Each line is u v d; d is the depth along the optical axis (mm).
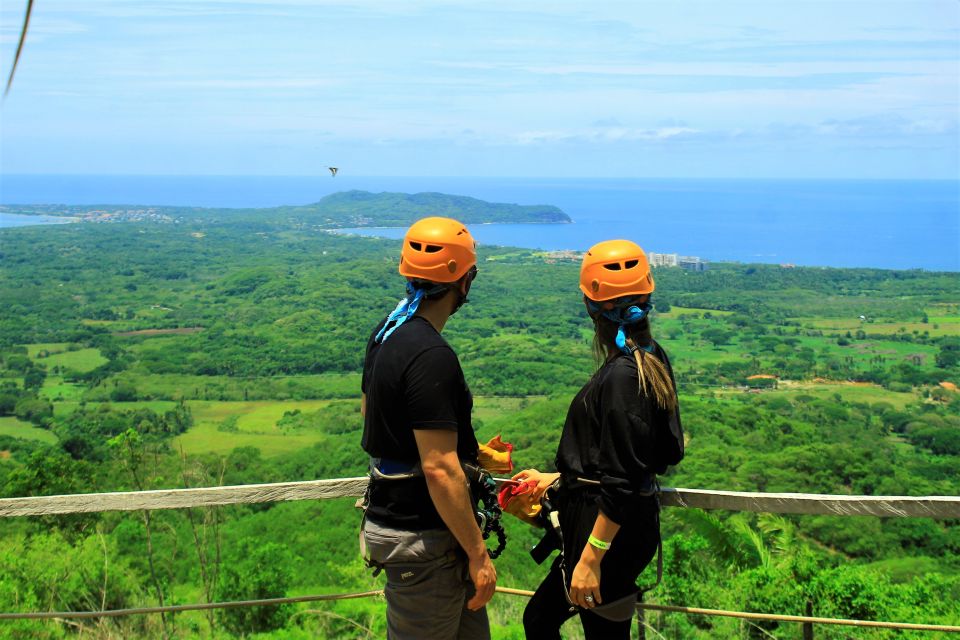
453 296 2020
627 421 1865
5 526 6895
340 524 17797
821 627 6297
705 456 32469
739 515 7879
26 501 2230
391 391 1896
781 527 7758
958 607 6660
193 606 2461
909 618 6336
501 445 2193
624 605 2023
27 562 5684
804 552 7348
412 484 1928
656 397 1897
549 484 2195
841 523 15133
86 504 2246
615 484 1857
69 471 14617
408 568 1945
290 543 16156
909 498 2049
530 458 35375
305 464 48344
